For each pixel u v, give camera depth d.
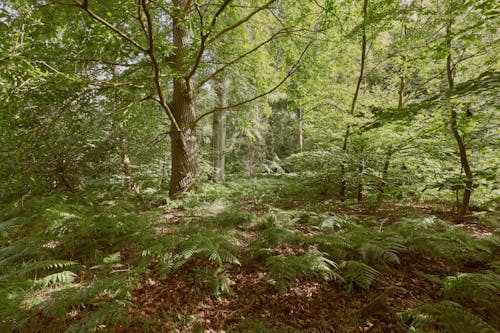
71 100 4.77
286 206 6.35
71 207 5.22
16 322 2.35
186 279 3.10
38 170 5.83
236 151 16.05
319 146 7.20
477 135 4.59
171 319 2.53
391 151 5.80
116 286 2.70
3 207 6.34
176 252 3.54
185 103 6.45
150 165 8.30
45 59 4.54
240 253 3.69
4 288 2.71
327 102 7.00
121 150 7.45
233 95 9.18
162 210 5.11
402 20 5.39
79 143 6.08
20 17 3.56
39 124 5.02
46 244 3.90
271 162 15.05
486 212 4.77
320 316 2.55
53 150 5.63
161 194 6.54
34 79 3.91
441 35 4.93
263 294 2.89
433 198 6.05
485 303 2.42
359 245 3.48
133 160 8.23
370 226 4.66
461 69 5.14
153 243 3.69
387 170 6.06
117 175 7.48
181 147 6.41
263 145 17.20
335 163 6.30
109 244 3.91
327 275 2.98
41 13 3.98
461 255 3.24
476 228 4.36
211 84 10.07
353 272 2.94
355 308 2.63
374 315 2.50
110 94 5.65
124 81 5.71
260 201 6.59
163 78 5.57
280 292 2.80
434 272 3.14
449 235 3.46
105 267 3.30
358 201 6.13
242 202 6.21
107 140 6.71
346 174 5.89
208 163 9.79
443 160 5.60
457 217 4.82
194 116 6.64
